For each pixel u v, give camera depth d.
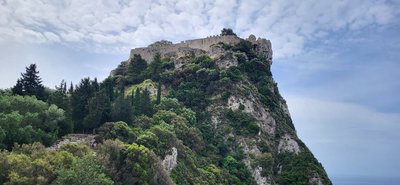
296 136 187.38
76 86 149.88
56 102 137.38
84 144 109.81
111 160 103.19
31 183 86.94
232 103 179.75
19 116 116.69
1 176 87.94
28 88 150.62
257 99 188.25
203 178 132.38
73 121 133.38
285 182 162.12
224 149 162.00
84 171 88.94
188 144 147.62
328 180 167.88
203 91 186.75
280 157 174.25
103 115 138.12
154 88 186.88
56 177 90.38
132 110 143.75
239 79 191.00
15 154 94.31
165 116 152.38
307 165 169.12
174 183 113.00
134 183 100.62
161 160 117.69
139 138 120.12
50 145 117.25
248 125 172.25
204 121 172.75
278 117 190.75
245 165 157.38
